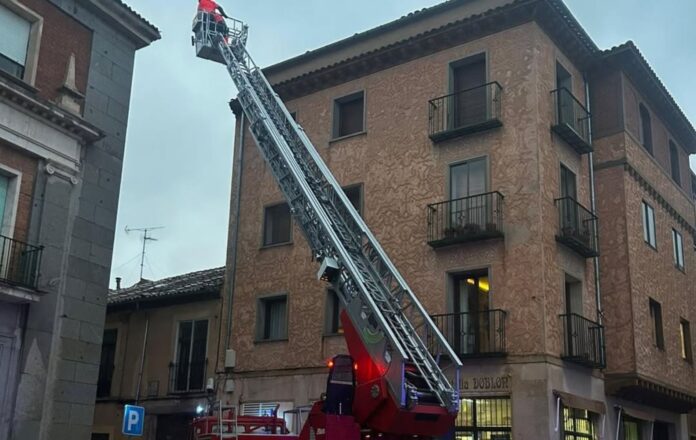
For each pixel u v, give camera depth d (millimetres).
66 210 17078
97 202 17891
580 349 20141
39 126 16672
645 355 21906
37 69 16969
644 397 22594
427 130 22438
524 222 19922
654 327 23594
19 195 16172
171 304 26859
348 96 24750
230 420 15078
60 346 16484
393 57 23766
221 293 25719
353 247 14812
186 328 26266
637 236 22938
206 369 25094
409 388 12156
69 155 17297
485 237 20125
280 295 24219
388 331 12500
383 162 23125
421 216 21781
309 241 15398
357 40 24656
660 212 25578
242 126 27297
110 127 18609
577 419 19844
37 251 16062
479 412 19469
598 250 22391
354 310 13547
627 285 21719
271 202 25453
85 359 16984
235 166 26922
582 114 22906
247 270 25312
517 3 21219
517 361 19047
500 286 19844
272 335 24422
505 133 20922
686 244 28062
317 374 22484
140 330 27297
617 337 21562
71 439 16375
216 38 20547
